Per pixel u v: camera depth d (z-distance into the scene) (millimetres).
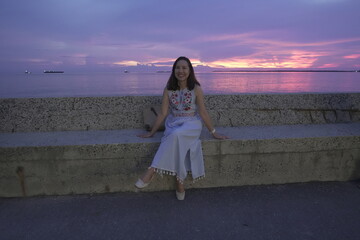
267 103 3387
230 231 1995
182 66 2480
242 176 2752
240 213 2252
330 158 2807
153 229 2021
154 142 2547
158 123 2713
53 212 2264
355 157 2830
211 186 2752
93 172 2559
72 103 3115
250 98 3355
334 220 2137
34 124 3053
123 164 2572
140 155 2562
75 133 2945
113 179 2602
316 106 3457
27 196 2539
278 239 1898
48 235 1947
